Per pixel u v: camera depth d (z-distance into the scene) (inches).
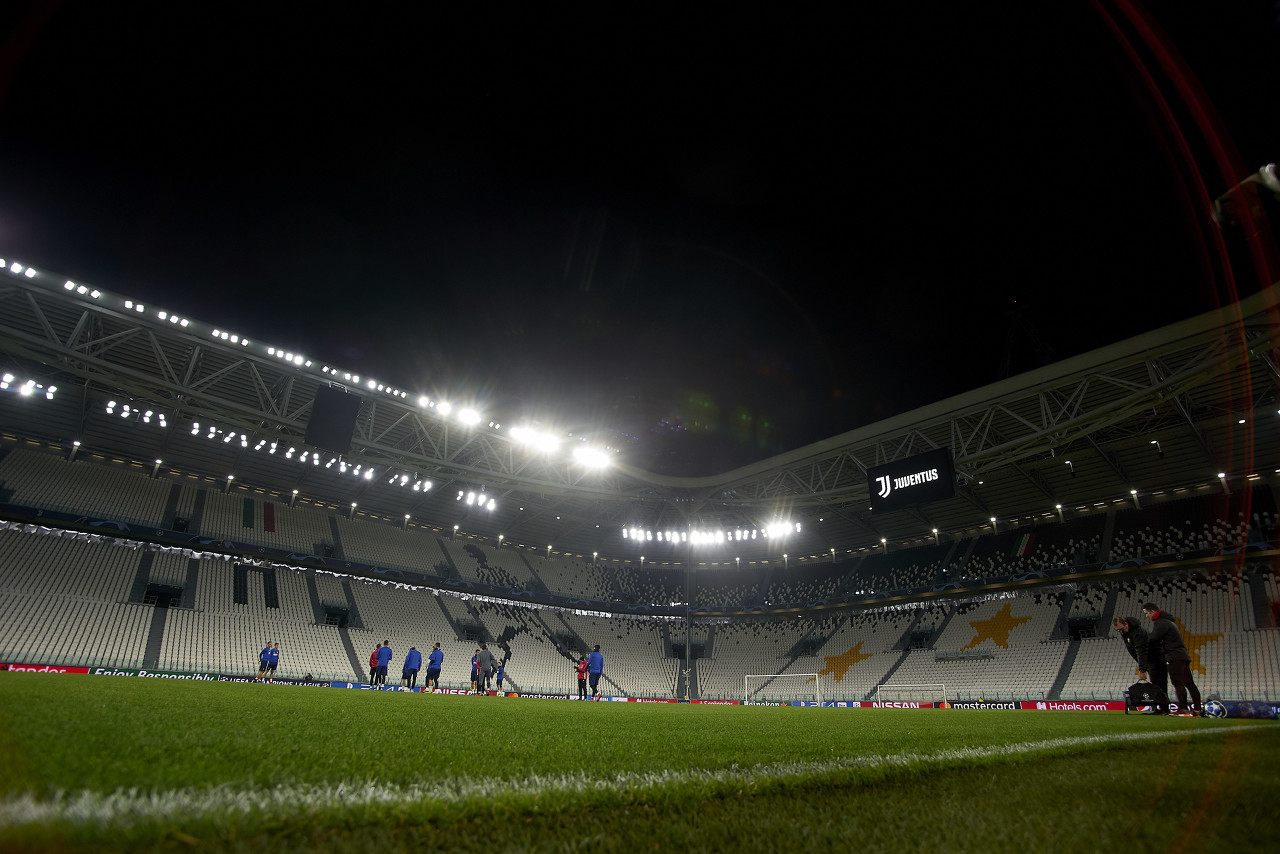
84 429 1103.0
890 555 1558.8
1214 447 1108.5
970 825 60.1
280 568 1241.4
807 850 51.5
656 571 1774.1
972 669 1203.9
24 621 874.8
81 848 38.3
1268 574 1025.5
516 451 1214.9
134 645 933.2
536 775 76.1
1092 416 896.3
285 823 48.8
